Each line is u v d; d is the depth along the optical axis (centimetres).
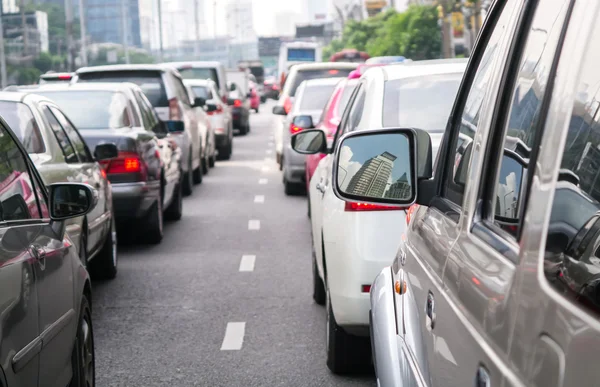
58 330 552
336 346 780
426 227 421
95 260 1226
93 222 1102
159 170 1500
